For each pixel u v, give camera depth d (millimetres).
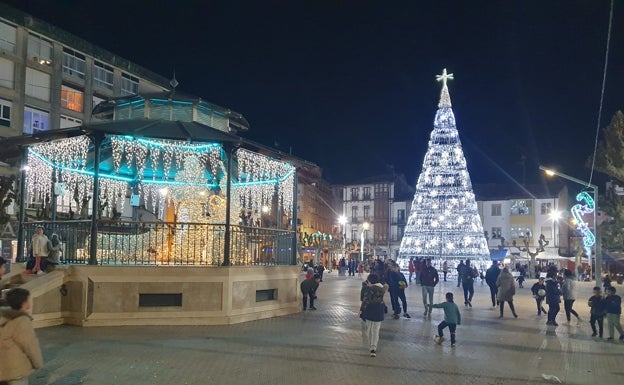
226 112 18328
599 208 39938
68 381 8117
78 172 19547
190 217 18656
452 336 11906
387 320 16266
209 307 14086
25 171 16656
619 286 38938
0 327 5723
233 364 9484
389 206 86750
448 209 45844
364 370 9297
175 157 18672
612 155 35594
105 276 13477
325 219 86688
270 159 17594
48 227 16000
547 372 9516
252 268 15164
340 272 47469
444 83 47781
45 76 46281
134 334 12258
